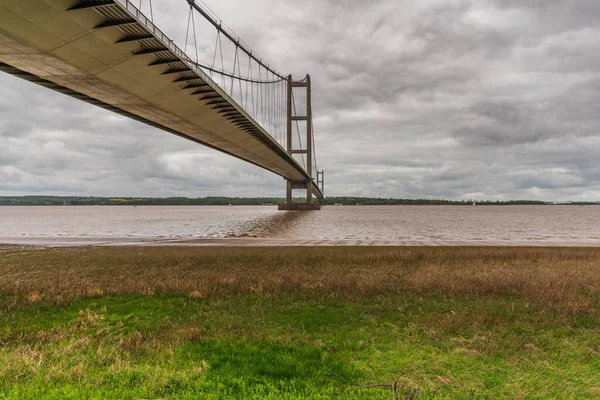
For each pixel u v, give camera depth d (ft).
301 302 34.78
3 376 18.60
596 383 18.44
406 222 274.77
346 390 17.19
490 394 17.34
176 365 20.57
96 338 26.07
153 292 38.96
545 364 20.59
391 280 43.73
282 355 21.31
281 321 29.12
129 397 16.61
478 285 40.06
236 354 21.97
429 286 40.19
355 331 26.40
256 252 76.84
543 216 419.95
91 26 68.69
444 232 179.32
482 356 21.70
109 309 33.55
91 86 92.27
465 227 220.43
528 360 21.08
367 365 20.42
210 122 137.90
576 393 17.56
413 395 16.26
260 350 22.43
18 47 70.54
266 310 32.19
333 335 25.61
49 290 39.52
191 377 18.65
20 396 16.55
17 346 24.09
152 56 84.48
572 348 22.85
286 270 51.88
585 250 81.25
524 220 319.27
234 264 57.98
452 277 44.04
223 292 39.06
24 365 20.12
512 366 20.45
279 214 441.68
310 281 43.09
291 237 147.95
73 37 69.87
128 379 18.43
